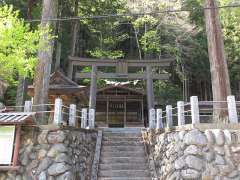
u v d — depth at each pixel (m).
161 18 20.72
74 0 15.65
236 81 22.53
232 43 20.78
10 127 5.85
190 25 22.09
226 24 19.44
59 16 14.80
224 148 5.55
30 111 6.78
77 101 12.30
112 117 17.47
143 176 7.29
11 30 5.77
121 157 7.90
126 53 23.52
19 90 11.52
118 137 8.96
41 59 8.01
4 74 6.52
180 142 5.96
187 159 5.53
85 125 8.30
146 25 20.97
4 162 5.69
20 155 6.01
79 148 7.13
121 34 22.83
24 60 6.17
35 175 5.86
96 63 11.66
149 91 11.45
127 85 17.80
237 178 5.35
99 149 8.16
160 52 21.14
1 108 7.41
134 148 8.38
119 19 19.92
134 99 17.31
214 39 7.77
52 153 5.96
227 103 6.58
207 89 23.44
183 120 6.32
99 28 19.20
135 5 19.58
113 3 18.22
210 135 5.62
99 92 17.27
